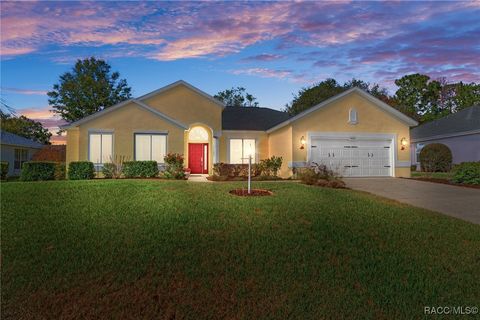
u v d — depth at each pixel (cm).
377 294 429
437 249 595
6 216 698
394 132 1858
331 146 1786
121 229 629
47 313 370
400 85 4716
